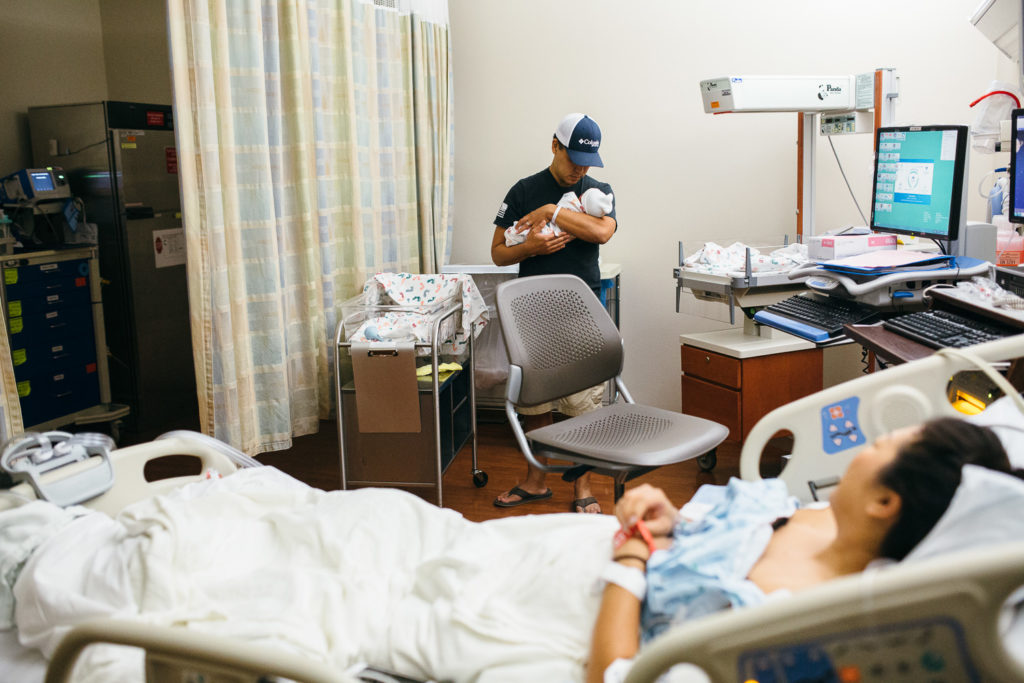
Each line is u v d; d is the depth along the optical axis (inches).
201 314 108.5
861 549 42.7
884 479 41.6
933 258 99.7
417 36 147.5
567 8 160.2
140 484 75.7
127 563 57.0
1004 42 110.1
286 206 123.4
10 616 58.6
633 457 85.6
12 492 66.2
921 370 59.1
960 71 149.9
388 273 129.0
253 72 112.0
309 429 128.8
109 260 162.4
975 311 79.3
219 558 60.9
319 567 60.4
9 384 105.2
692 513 54.9
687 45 156.2
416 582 58.2
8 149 171.3
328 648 53.5
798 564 45.3
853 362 150.4
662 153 160.1
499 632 51.1
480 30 164.9
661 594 45.3
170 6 101.9
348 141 132.8
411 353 113.0
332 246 132.9
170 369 172.2
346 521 63.8
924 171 103.5
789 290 124.8
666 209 161.5
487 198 169.8
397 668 53.2
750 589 43.4
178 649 38.9
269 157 117.4
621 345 104.7
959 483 40.4
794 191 155.9
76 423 161.0
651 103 159.3
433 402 116.1
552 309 102.0
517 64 164.1
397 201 149.0
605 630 44.7
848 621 29.7
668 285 163.5
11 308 147.0
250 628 52.1
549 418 158.7
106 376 164.2
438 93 156.6
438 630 53.1
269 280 116.0
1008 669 28.9
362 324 120.6
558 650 49.9
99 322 161.9
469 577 56.0
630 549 48.1
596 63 160.6
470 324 128.7
